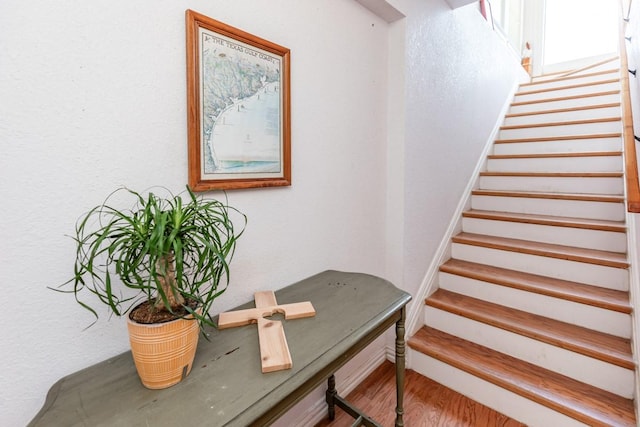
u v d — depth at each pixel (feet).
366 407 5.09
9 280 2.16
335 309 3.39
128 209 2.68
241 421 1.90
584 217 7.16
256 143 3.58
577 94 11.02
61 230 2.35
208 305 2.54
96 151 2.49
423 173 6.53
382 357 6.24
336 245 4.93
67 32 2.31
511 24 13.37
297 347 2.66
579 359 4.75
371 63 5.39
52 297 2.34
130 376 2.35
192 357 2.30
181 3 2.94
